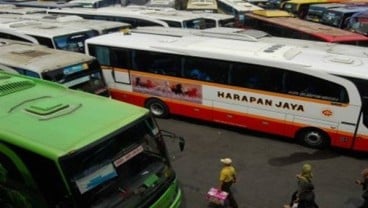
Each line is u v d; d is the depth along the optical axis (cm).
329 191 1006
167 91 1402
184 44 1368
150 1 3070
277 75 1183
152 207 669
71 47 1717
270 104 1225
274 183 1039
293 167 1123
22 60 1220
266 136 1323
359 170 1113
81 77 1242
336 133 1164
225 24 2258
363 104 1098
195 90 1342
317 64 1152
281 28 2097
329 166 1133
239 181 1047
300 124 1206
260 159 1170
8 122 648
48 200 594
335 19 2412
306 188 789
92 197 591
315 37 1830
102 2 3034
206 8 2623
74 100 743
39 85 831
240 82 1250
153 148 705
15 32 1730
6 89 777
